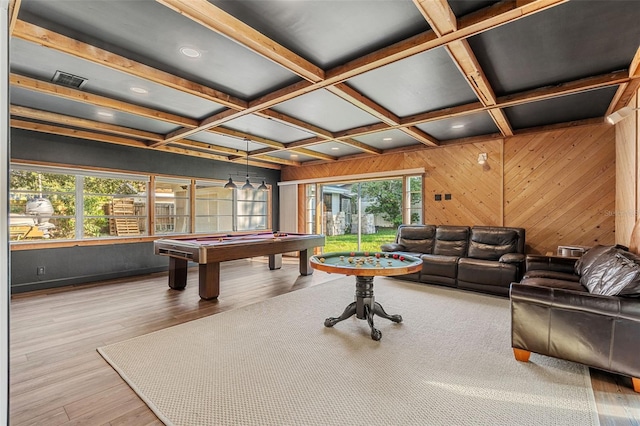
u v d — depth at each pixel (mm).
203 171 7020
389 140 5777
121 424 1743
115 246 5570
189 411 1845
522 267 4281
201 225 7070
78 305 3924
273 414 1820
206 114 4242
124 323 3287
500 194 5160
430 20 2029
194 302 4062
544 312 2375
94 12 2098
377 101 3736
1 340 1010
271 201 8562
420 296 4309
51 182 4957
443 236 5422
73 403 1925
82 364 2410
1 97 1033
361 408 1873
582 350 2240
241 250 4371
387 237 7684
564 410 1860
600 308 2180
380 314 3273
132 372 2281
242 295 4418
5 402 1020
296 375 2244
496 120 4211
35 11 2086
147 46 2523
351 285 5012
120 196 5754
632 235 3121
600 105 3887
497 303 3984
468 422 1754
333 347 2707
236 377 2213
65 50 2355
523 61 2768
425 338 2900
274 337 2918
